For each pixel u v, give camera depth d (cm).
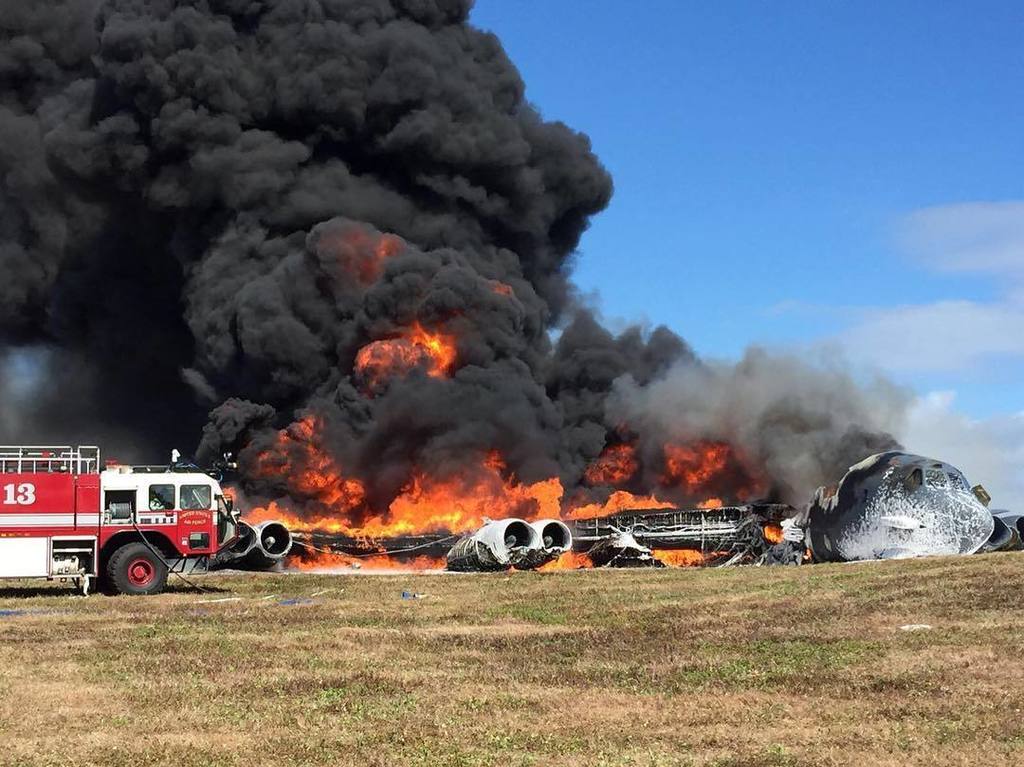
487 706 1498
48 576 3097
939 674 1633
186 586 3388
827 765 1184
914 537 3666
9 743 1312
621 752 1257
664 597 2817
